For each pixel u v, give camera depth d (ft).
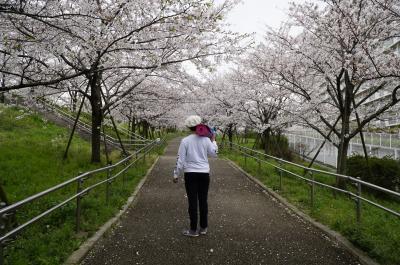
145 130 103.50
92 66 25.73
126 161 32.55
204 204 17.71
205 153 17.53
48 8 21.85
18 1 19.86
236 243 16.60
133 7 24.93
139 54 29.35
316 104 40.19
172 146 115.55
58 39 24.22
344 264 14.14
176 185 34.76
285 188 32.12
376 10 31.45
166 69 35.70
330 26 33.55
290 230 19.08
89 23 23.13
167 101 61.05
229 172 47.42
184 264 13.91
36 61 31.48
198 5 25.07
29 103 46.73
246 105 66.33
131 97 52.60
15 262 12.51
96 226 17.94
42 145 47.50
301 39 39.81
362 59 31.30
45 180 30.42
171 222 20.36
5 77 31.89
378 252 14.07
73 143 56.29
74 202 20.97
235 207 25.00
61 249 14.15
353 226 17.40
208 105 84.53
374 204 16.19
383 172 36.76
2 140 46.75
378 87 35.55
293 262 14.29
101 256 14.61
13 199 23.03
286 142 82.38
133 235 17.66
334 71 34.55
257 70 47.21
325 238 17.63
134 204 25.39
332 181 41.96
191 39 30.30
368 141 58.23
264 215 22.65
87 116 89.45
